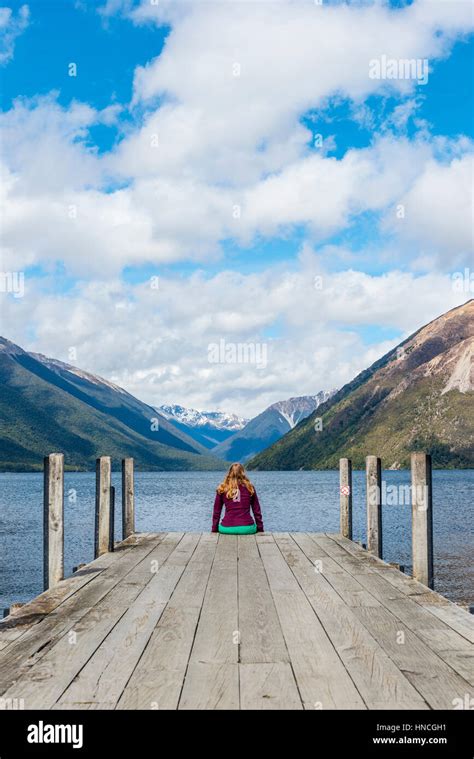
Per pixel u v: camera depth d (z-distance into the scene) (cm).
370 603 705
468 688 445
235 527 1330
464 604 705
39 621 632
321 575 875
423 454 850
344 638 568
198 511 5497
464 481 13712
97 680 464
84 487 12106
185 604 702
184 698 431
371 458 1135
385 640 561
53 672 481
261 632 589
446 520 4828
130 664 499
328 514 5181
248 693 439
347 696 433
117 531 3794
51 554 874
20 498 9075
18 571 2697
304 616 648
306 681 460
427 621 627
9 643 556
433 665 493
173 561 995
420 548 846
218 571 906
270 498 7731
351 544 1188
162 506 6288
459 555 2945
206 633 586
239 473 1362
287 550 1114
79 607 689
